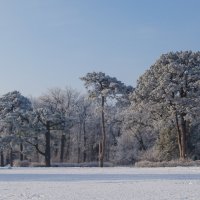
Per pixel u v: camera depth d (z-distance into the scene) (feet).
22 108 260.21
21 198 61.41
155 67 202.28
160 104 191.11
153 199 58.49
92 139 303.07
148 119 208.44
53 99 300.20
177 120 193.67
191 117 185.16
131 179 98.17
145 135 252.62
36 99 319.68
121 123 258.37
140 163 187.52
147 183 85.81
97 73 218.59
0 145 240.32
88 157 305.12
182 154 192.03
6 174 128.26
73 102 302.86
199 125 206.59
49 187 79.20
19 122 237.45
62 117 242.37
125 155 252.01
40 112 239.09
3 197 62.90
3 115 253.65
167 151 204.13
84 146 296.10
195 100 184.14
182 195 62.39
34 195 65.16
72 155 303.27
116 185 82.02
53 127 244.63
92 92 218.79
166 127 201.57
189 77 189.26
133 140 257.55
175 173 119.44
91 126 302.66
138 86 205.46
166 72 191.42
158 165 179.22
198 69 191.83
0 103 260.01
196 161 175.42
